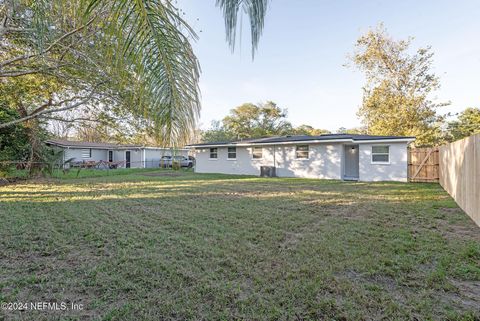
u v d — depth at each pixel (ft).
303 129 98.73
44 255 10.46
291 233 13.33
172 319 6.55
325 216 16.94
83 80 11.69
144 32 3.33
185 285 8.14
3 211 17.76
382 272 9.00
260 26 3.54
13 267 9.35
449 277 8.66
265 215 17.15
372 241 12.03
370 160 39.63
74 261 9.87
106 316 6.59
